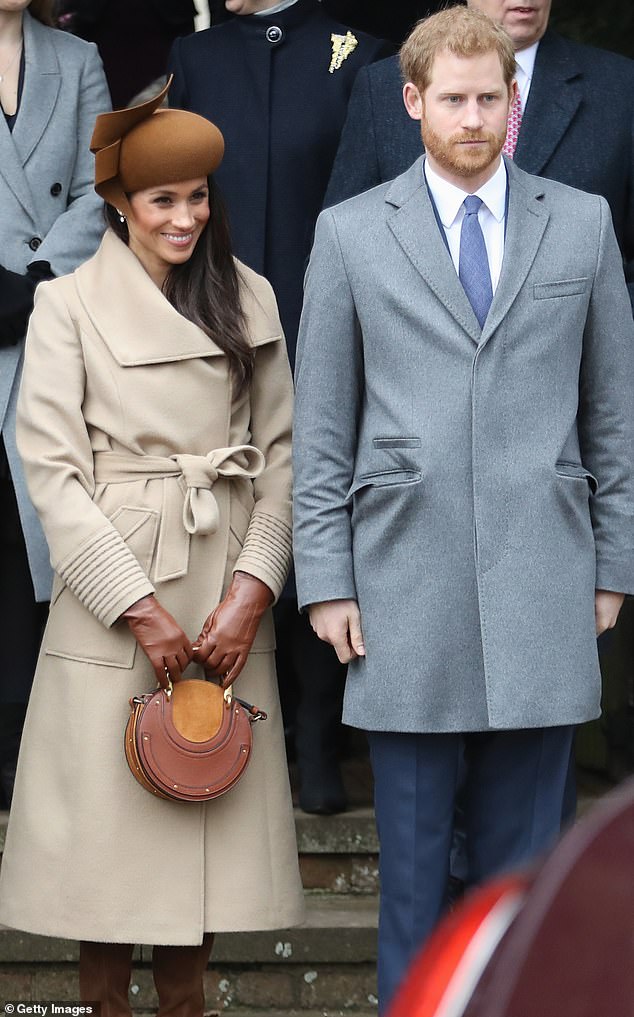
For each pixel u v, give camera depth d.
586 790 17.27
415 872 11.23
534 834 11.30
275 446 12.43
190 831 11.60
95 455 11.95
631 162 13.77
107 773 11.52
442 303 11.00
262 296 12.49
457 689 10.98
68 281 12.18
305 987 14.33
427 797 11.22
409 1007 4.28
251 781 11.89
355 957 14.30
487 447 10.88
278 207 15.39
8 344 14.05
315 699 15.30
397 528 11.05
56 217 14.80
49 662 11.95
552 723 10.90
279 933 14.31
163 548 11.70
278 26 15.62
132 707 11.42
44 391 11.82
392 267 11.12
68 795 11.61
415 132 13.69
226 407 12.06
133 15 18.06
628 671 17.25
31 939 14.23
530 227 11.17
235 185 15.41
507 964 3.99
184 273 12.16
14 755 15.83
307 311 11.48
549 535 10.95
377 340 11.14
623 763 17.33
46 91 14.84
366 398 11.41
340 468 11.45
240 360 12.05
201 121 11.95
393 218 11.22
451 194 11.18
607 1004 3.92
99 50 18.14
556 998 3.93
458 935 4.29
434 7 19.62
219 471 11.85
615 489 11.41
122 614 11.38
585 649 11.07
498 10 13.62
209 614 11.80
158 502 11.74
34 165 14.68
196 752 11.30
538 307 11.02
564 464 11.11
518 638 10.84
